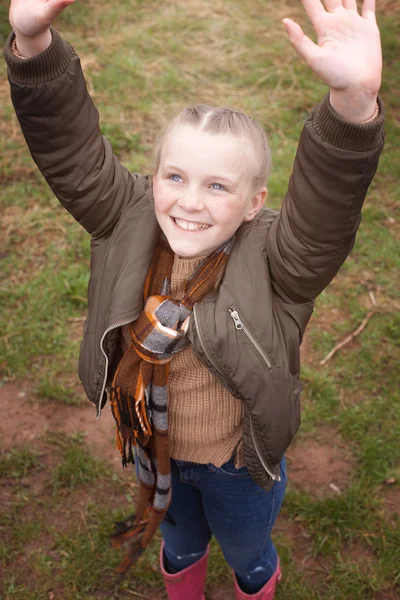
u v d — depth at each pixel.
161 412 1.84
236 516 2.10
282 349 1.76
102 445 3.30
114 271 1.83
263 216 1.80
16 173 4.79
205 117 1.62
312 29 6.48
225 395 1.86
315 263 1.63
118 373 1.86
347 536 2.95
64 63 1.68
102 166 1.82
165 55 6.02
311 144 1.50
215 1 6.82
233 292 1.70
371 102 1.44
